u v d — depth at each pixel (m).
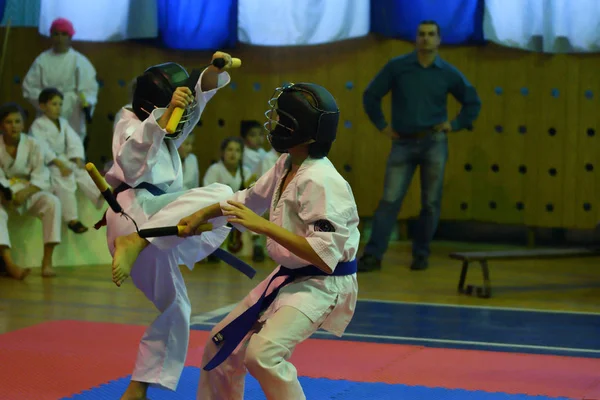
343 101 10.88
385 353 5.17
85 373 4.52
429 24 8.71
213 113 11.09
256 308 3.12
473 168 10.83
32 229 8.52
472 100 8.88
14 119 8.02
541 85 10.55
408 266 9.19
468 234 11.80
